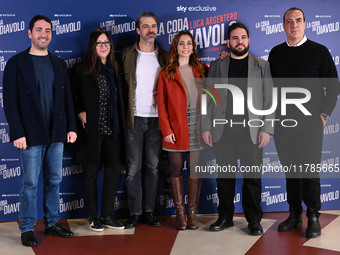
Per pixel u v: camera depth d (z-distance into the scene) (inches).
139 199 137.1
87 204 132.8
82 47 142.1
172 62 129.7
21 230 120.6
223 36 146.9
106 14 142.4
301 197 132.6
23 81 116.3
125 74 133.3
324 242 119.6
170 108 130.4
